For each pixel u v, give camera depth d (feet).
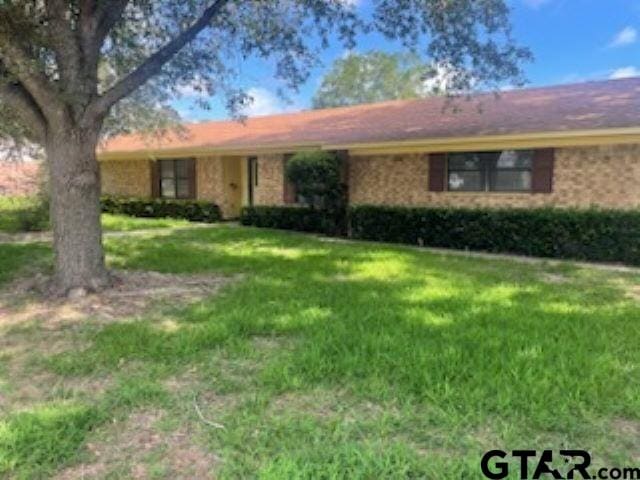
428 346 15.87
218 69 30.94
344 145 44.37
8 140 45.55
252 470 9.85
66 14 22.13
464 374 13.66
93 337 17.54
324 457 10.17
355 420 11.62
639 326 18.24
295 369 14.30
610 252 32.60
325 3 28.30
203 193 60.64
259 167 55.21
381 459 10.03
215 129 68.44
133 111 41.83
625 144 32.89
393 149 41.91
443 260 32.89
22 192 58.49
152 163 65.10
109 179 71.67
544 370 13.80
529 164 37.14
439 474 9.56
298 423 11.49
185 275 27.61
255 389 13.34
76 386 13.76
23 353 16.28
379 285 24.89
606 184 33.83
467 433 11.05
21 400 12.96
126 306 21.38
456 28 27.66
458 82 29.58
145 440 10.99
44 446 10.63
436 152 41.14
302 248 37.73
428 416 11.68
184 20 28.19
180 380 14.03
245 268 29.50
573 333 17.37
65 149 22.95
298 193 48.14
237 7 29.17
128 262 31.22
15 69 20.27
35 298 22.65
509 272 28.94
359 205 44.80
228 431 11.23
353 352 15.52
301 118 63.00
